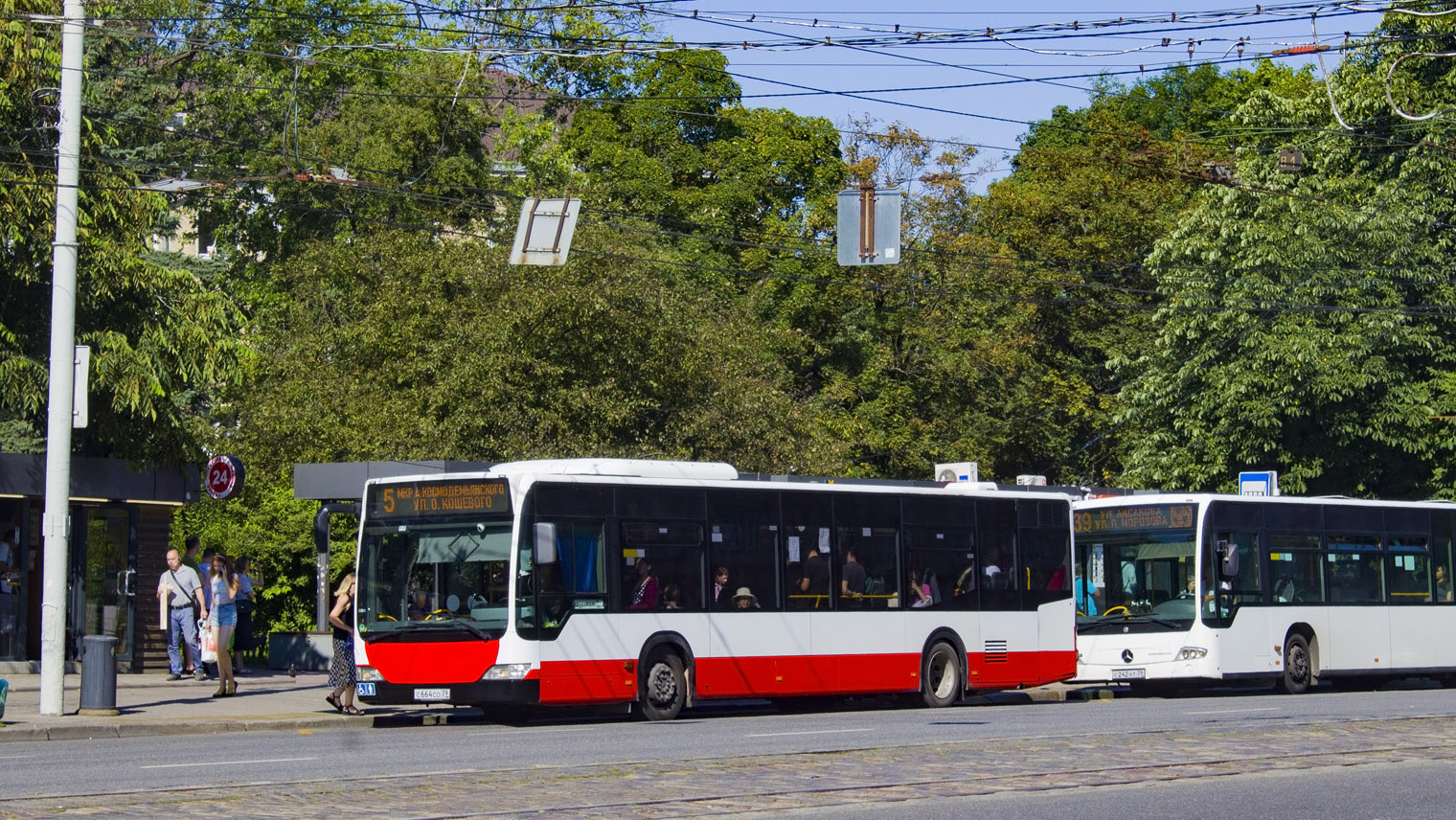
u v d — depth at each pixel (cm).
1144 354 4884
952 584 2655
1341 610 3130
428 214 4694
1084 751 1700
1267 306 4316
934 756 1647
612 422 3519
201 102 5025
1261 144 4688
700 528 2370
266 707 2394
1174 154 6172
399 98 4806
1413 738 1862
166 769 1532
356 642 2264
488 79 5125
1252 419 4309
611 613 2256
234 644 3020
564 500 2233
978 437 5625
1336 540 3153
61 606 2172
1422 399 4247
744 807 1259
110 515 3033
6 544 2886
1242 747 1748
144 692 2641
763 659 2402
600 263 3600
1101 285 5712
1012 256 5766
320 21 5194
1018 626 2734
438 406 3512
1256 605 2988
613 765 1548
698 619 2345
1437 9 4241
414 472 2866
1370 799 1352
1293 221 4372
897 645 2564
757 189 5350
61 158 2208
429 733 2077
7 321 2747
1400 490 4456
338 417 3784
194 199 4978
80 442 2975
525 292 3497
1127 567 2998
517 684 2152
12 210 2600
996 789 1379
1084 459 5991
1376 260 4319
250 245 5184
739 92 5559
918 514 2628
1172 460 4544
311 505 4600
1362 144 4462
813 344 5169
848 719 2291
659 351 3616
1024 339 5606
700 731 2056
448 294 3738
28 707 2323
